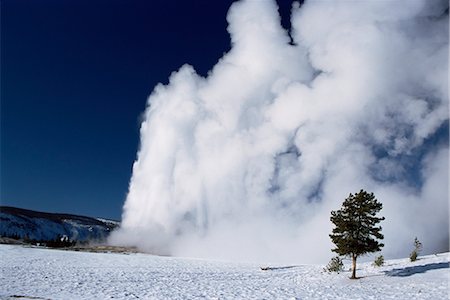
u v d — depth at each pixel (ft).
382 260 147.64
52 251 248.73
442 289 97.55
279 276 150.92
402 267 139.23
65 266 174.29
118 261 218.38
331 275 138.00
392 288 104.27
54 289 98.94
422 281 110.93
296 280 134.21
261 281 133.39
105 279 129.70
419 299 86.22
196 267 200.13
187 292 101.81
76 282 116.37
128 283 120.06
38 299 81.25
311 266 195.11
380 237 127.13
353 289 106.22
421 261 150.51
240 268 198.08
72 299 83.41
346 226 127.85
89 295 90.74
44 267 162.71
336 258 143.74
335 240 129.39
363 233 127.24
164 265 206.59
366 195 128.77
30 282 111.45
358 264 173.88
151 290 104.42
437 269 126.72
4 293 89.40
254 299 89.92
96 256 238.89
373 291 101.24
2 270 139.85
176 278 141.18
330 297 92.58
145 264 209.67
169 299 87.45
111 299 86.02
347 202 129.80
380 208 128.57
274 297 93.35
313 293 100.32
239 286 117.60
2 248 243.81
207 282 129.18
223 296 94.68
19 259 192.03
